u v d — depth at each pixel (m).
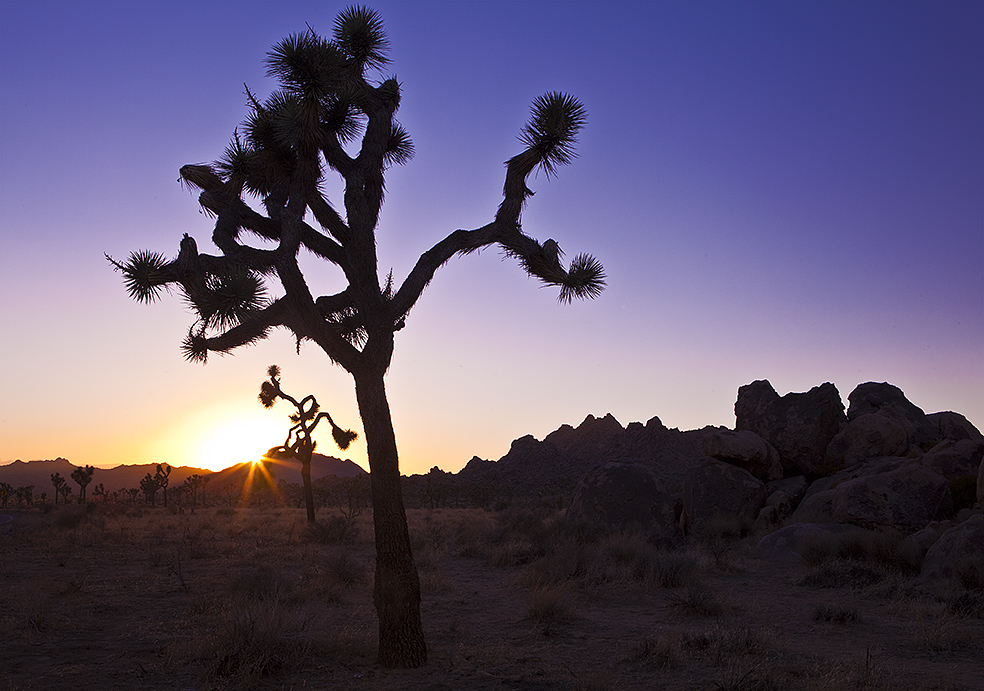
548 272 8.93
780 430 29.14
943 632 9.18
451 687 6.80
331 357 7.77
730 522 24.08
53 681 7.14
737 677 7.00
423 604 12.34
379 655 7.63
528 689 6.81
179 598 12.67
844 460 28.23
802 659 8.12
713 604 11.47
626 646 8.91
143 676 7.27
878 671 7.37
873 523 20.34
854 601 12.50
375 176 8.35
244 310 7.85
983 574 12.76
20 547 22.59
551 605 10.80
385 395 7.84
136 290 7.95
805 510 24.42
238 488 106.56
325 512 50.75
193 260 8.09
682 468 117.38
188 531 27.17
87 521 34.12
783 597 13.05
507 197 8.88
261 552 20.70
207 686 6.86
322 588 12.96
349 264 8.17
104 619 10.70
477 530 26.64
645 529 26.14
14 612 11.15
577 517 27.28
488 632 9.94
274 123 8.10
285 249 7.69
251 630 7.82
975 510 19.41
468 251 8.79
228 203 9.02
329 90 7.96
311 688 6.75
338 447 33.34
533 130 8.67
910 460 25.45
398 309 8.05
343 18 9.16
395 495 7.73
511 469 164.12
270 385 32.44
